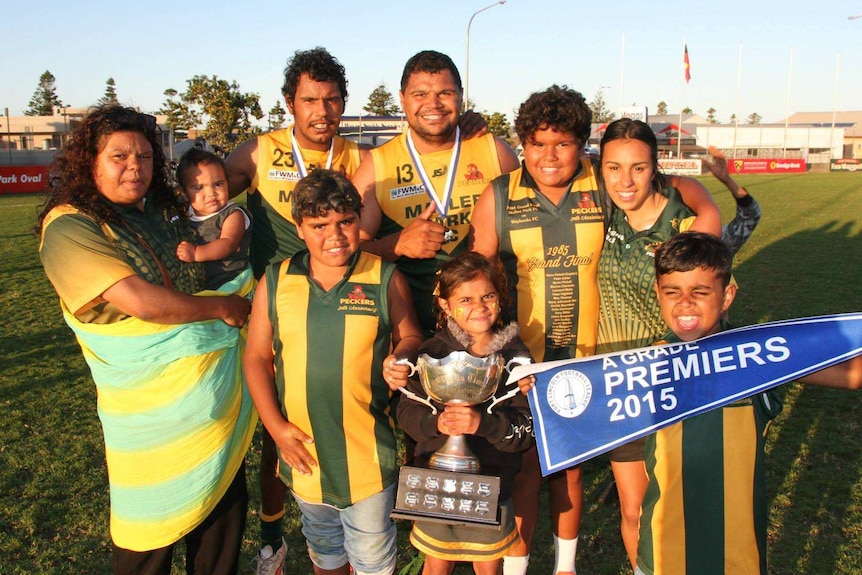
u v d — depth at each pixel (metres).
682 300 2.58
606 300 3.24
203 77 40.72
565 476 3.42
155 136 2.94
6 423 5.80
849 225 18.08
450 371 2.64
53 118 53.12
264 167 3.88
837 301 9.66
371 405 2.95
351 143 4.04
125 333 2.79
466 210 3.57
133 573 3.00
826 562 3.80
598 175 3.27
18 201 27.28
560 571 3.55
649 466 2.66
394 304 2.97
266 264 3.93
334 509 3.03
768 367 2.55
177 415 2.88
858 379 2.52
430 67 3.34
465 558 2.88
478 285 2.78
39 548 4.02
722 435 2.55
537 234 3.21
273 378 3.03
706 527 2.54
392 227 3.59
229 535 3.19
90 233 2.70
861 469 4.84
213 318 3.00
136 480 2.90
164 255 3.00
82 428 5.72
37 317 9.38
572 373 2.73
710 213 3.04
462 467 2.77
